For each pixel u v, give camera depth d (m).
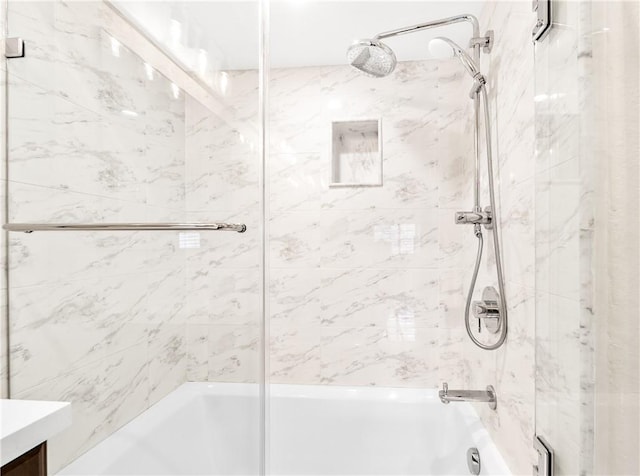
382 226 2.36
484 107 1.79
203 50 1.34
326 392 2.28
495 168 1.73
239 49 1.34
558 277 0.76
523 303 1.38
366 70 1.96
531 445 1.30
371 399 2.22
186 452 1.30
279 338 2.41
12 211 1.26
